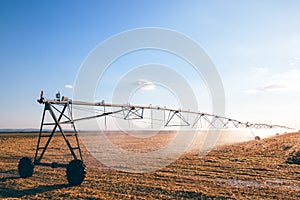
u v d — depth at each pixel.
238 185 12.84
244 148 29.61
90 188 12.32
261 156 22.72
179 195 11.18
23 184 13.00
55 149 29.20
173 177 14.59
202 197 10.91
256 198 10.73
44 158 22.14
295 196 11.03
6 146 31.86
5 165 18.28
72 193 11.42
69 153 25.72
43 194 11.35
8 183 13.27
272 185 12.84
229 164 18.70
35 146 32.06
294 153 23.78
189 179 14.06
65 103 14.73
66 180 13.85
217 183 13.20
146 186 12.55
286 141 40.19
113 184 12.99
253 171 16.16
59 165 13.40
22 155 23.61
